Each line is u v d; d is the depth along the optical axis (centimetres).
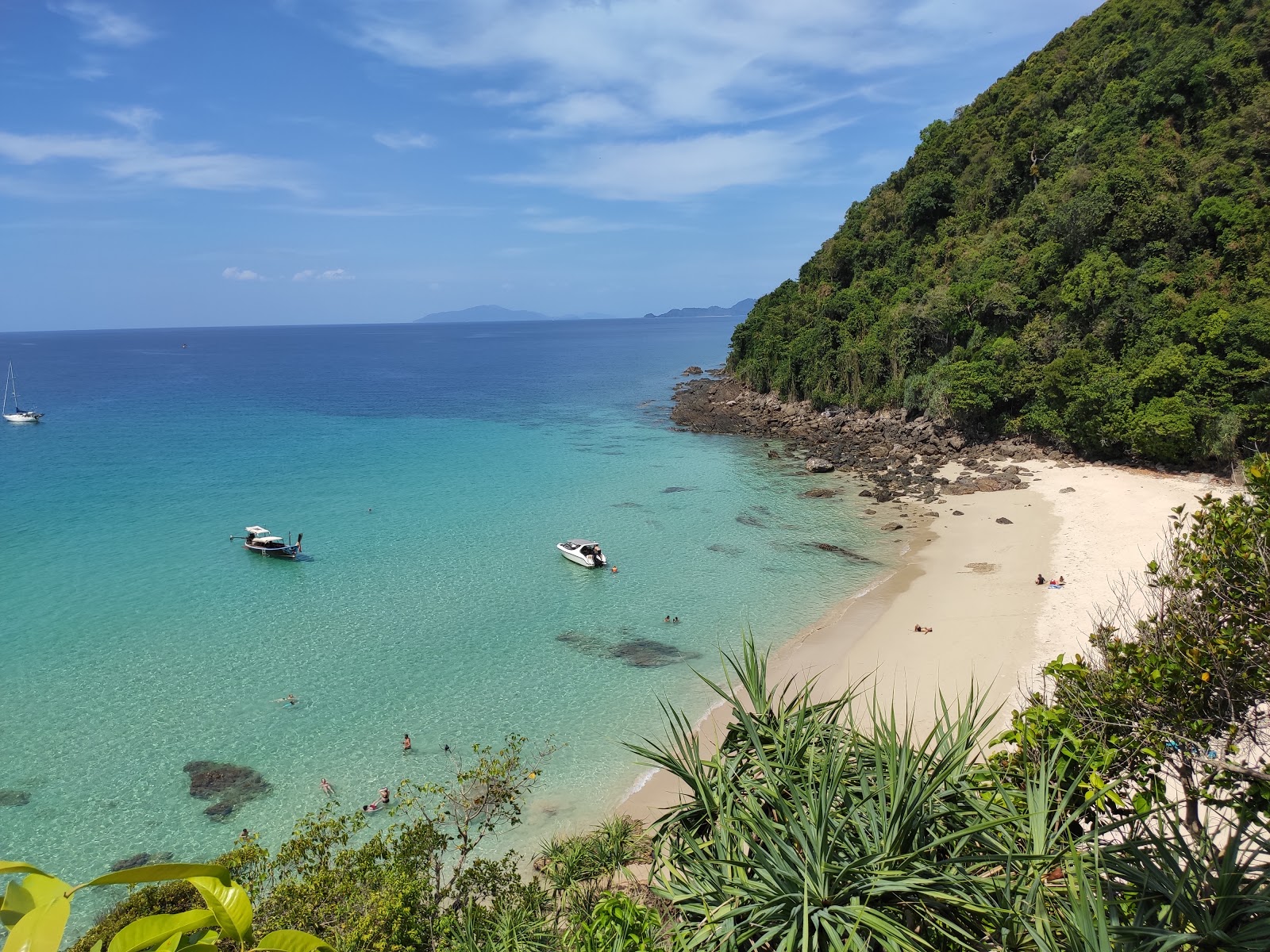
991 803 895
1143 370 5944
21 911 244
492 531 5475
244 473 7231
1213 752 926
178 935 282
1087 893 638
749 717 930
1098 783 904
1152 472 5784
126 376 17800
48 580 4534
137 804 2567
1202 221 6525
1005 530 4984
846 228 11700
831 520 5591
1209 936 661
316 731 2975
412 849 1828
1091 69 9138
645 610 4084
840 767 811
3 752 2845
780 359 10631
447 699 3206
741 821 823
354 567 4753
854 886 721
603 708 3122
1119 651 1047
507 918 1458
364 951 1455
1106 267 6825
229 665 3503
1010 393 7106
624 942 922
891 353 8619
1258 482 1002
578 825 2411
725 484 6750
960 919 745
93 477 7031
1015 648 3284
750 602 4150
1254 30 7531
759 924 737
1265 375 5294
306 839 1812
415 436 9238
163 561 4856
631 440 8869
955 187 10006
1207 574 946
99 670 3453
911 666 3244
